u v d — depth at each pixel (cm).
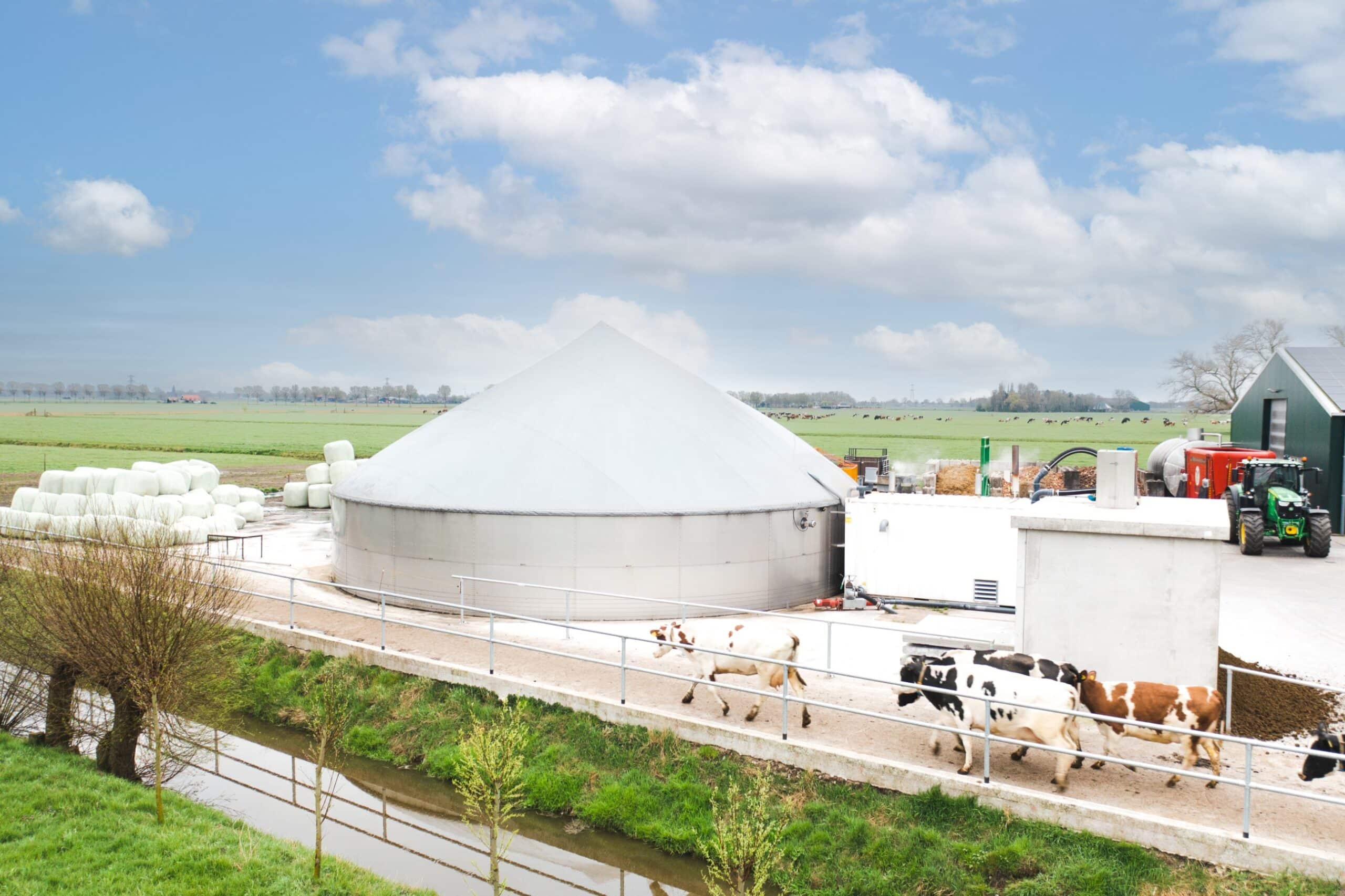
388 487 2281
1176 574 1312
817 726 1405
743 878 1174
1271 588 2358
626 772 1406
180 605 1469
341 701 1716
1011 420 18950
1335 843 1043
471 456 2269
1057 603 1371
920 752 1307
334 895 1127
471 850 1316
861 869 1157
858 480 3184
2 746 1551
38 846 1191
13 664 1667
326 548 3061
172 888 1111
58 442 9944
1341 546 3061
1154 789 1191
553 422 2316
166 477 3516
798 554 2261
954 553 2130
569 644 1853
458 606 1995
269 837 1291
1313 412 3456
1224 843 1045
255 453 8875
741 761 1362
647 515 2073
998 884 1101
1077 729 1196
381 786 1532
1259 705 1460
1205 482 3441
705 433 2380
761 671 1444
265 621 2033
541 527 2077
